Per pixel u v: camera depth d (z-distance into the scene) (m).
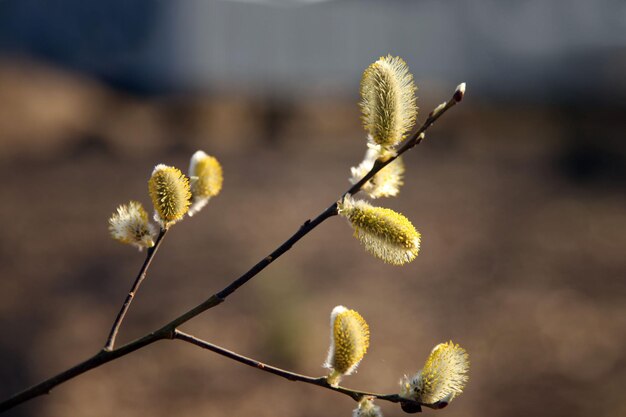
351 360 1.49
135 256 10.72
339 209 1.53
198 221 12.41
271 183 15.44
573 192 14.15
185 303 8.91
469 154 18.27
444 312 8.61
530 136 20.34
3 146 17.98
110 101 24.36
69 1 28.25
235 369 7.30
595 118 21.95
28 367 7.20
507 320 8.27
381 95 1.51
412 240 1.50
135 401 6.70
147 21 29.72
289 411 6.64
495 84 27.47
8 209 13.10
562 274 9.66
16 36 28.03
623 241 10.95
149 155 18.80
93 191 14.80
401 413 6.58
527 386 6.88
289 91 28.02
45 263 10.34
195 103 24.53
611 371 6.94
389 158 1.53
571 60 26.94
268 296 8.74
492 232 11.62
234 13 31.41
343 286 9.30
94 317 8.55
